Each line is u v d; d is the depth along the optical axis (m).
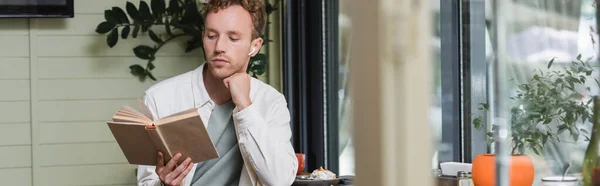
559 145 1.35
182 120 2.13
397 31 0.60
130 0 4.65
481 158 2.19
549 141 1.37
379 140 0.61
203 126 2.14
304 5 4.27
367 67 0.62
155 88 2.47
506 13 1.25
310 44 4.26
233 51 2.36
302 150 4.31
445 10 2.81
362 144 0.63
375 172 0.61
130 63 4.63
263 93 2.49
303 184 2.99
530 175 1.37
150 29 4.62
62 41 4.56
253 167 2.34
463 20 2.74
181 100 2.43
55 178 4.58
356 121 0.64
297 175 3.33
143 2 4.46
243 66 2.41
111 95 4.61
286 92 4.37
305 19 4.28
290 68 4.35
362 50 0.62
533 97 1.36
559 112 1.36
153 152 2.25
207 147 2.20
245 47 2.39
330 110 4.07
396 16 0.60
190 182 2.36
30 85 4.54
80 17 4.58
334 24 3.95
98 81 4.61
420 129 0.61
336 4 3.91
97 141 4.62
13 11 4.40
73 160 4.60
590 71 1.35
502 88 1.20
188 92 2.44
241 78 2.36
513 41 1.26
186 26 4.49
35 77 4.53
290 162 2.39
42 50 4.54
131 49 4.63
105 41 4.61
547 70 1.40
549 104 1.36
